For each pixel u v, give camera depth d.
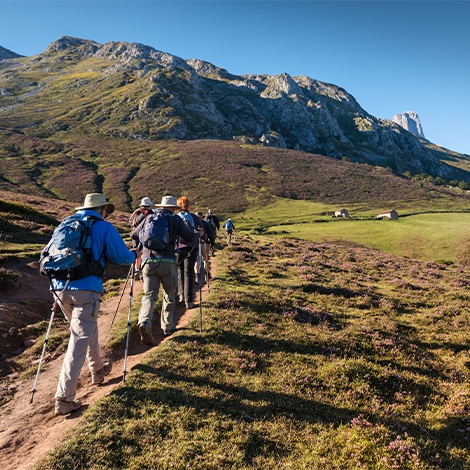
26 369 7.60
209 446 5.05
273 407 6.32
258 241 37.72
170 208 9.14
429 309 15.51
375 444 5.62
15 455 4.72
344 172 193.25
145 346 8.48
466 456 5.75
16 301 11.37
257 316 11.20
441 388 8.30
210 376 7.05
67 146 190.88
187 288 11.30
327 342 9.73
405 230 86.75
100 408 5.49
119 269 18.44
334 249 36.31
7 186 121.25
